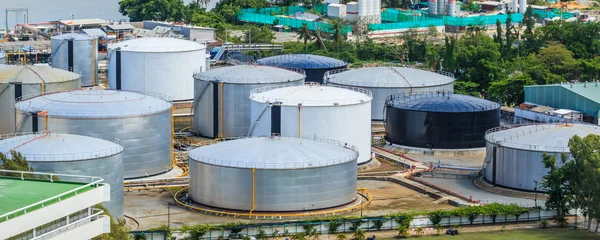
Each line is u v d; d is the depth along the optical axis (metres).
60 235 123.44
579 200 185.62
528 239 179.75
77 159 183.50
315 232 178.25
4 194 128.12
